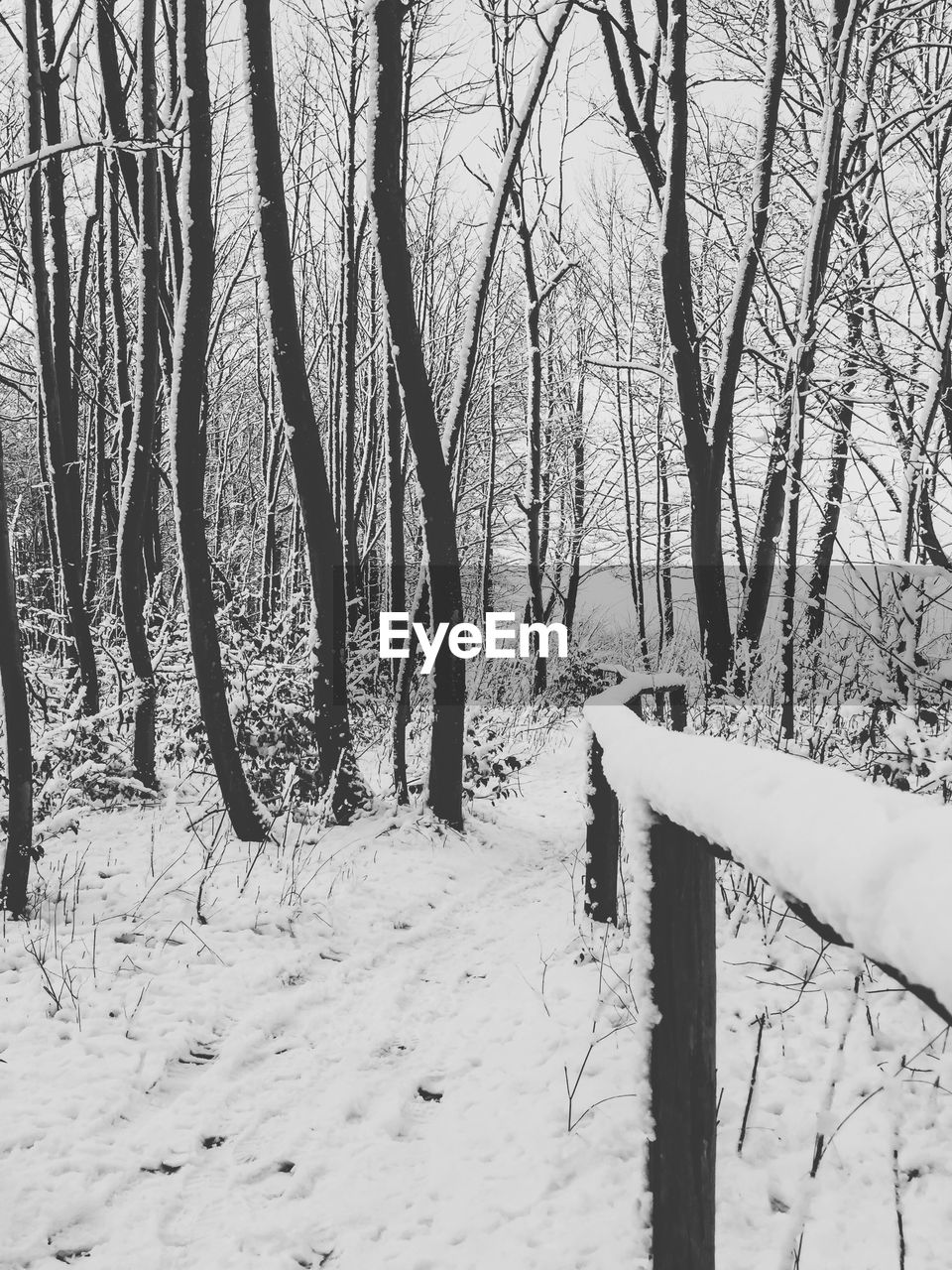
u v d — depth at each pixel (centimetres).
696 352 813
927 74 864
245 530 2181
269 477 1686
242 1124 329
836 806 104
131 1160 304
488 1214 277
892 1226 262
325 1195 290
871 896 85
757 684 742
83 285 999
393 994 441
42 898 520
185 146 609
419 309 1869
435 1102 347
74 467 888
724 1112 320
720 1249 255
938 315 690
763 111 774
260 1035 395
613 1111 325
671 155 789
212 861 609
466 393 772
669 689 563
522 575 2739
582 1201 279
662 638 2091
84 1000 409
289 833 697
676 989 182
